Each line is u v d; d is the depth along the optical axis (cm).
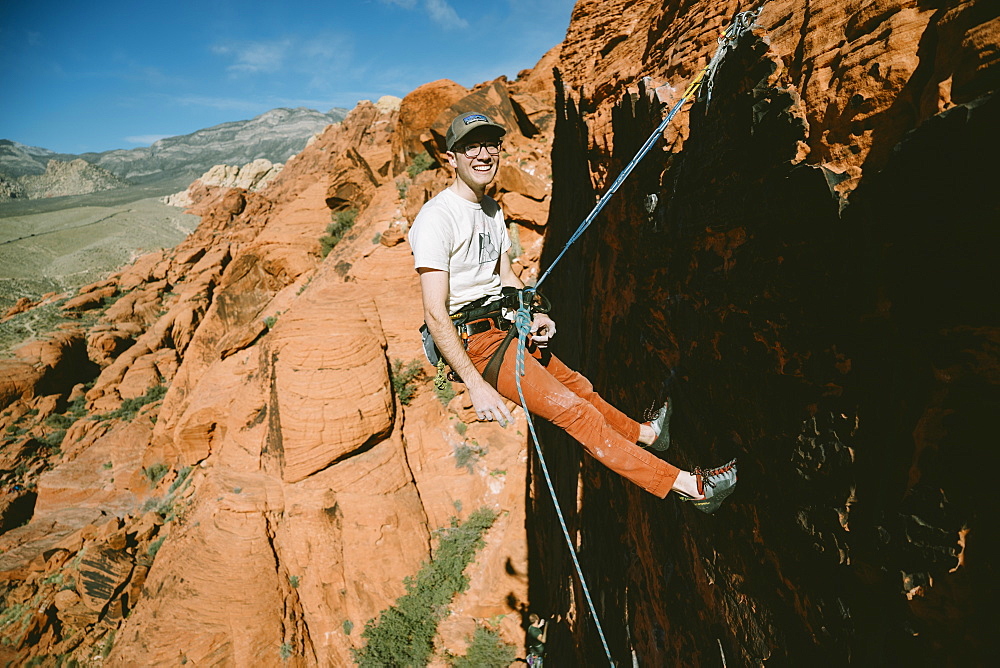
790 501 276
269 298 4025
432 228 255
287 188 9794
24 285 12250
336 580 1992
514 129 2962
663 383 502
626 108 642
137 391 4900
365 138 9419
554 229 1875
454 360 254
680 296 446
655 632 541
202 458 2980
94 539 2691
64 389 5166
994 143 164
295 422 2133
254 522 2034
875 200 213
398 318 2702
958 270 179
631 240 655
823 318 248
